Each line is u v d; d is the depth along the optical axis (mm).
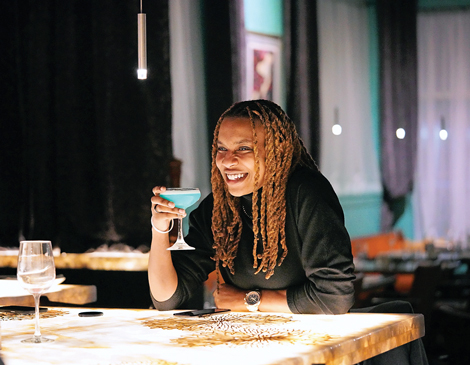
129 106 3701
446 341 3842
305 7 6773
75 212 3730
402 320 1663
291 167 2053
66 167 3748
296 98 6582
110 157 3678
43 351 1339
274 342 1392
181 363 1219
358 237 7707
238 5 5273
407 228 9289
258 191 2023
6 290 2266
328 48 7863
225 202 2088
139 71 2281
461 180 9141
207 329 1553
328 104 7816
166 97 3740
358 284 4395
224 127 2000
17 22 3848
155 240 1999
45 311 1888
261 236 2004
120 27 3699
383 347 1553
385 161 8812
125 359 1258
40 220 3777
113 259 3422
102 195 3715
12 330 1584
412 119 8852
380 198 9062
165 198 1926
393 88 8773
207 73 5320
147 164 3689
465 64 9102
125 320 1703
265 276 2000
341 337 1439
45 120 3797
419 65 9227
